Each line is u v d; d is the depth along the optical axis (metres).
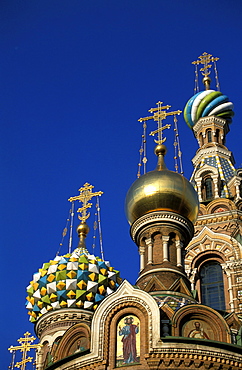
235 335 39.34
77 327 41.62
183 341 37.47
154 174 47.09
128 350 37.81
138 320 38.66
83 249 56.34
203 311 39.53
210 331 39.25
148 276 44.53
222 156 61.69
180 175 47.50
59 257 53.53
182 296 42.66
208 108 65.88
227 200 56.56
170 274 44.34
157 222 46.12
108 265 54.06
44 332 51.03
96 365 37.88
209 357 37.16
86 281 51.59
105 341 38.44
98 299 51.50
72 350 41.28
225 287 52.38
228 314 42.72
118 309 39.19
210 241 54.50
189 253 54.50
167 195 46.25
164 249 45.41
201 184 59.16
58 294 51.09
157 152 50.62
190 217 46.97
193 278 53.41
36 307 52.12
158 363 36.91
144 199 46.47
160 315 39.22
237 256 53.03
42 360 49.59
